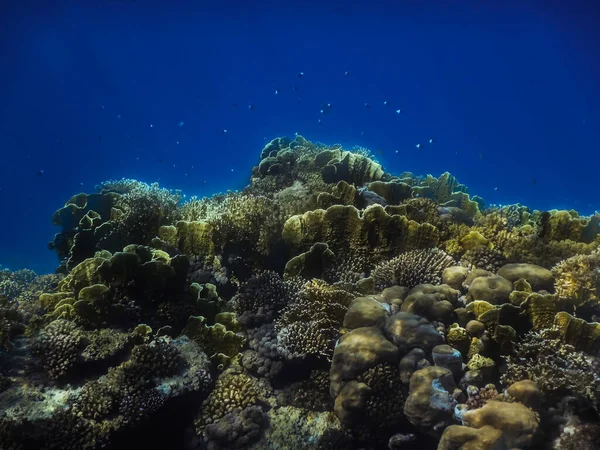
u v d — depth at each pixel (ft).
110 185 10.87
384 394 4.85
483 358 4.92
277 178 10.81
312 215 7.20
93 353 5.51
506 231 7.28
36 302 6.86
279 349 5.64
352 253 7.13
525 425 3.93
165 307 6.36
